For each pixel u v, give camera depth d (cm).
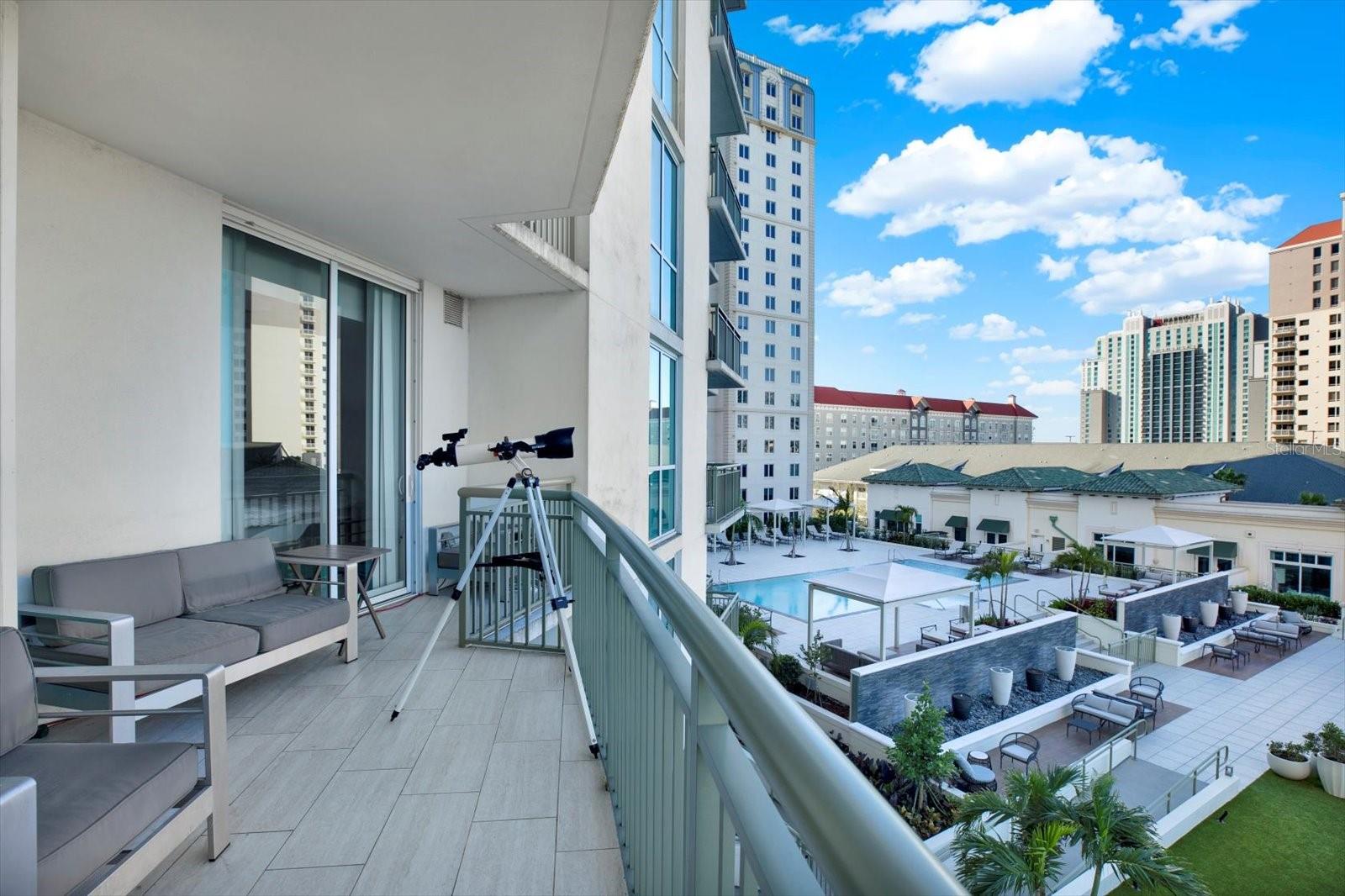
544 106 257
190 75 232
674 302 966
